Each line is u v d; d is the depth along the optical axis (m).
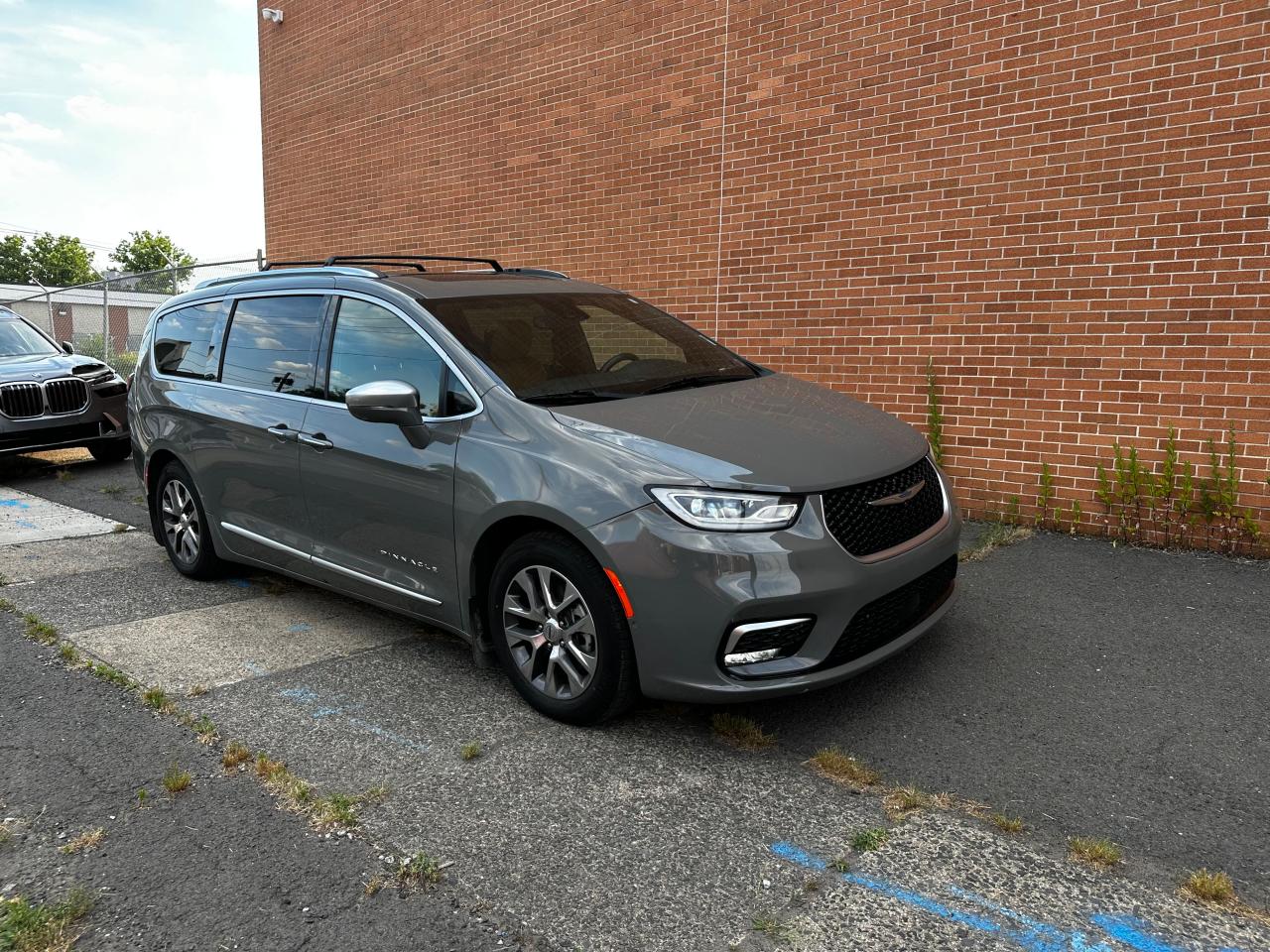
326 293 4.47
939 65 6.13
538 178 9.02
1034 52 5.71
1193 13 5.11
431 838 2.74
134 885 2.54
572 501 3.21
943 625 4.32
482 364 3.75
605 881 2.52
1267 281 5.02
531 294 4.46
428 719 3.53
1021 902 2.38
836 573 3.08
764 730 3.37
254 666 4.07
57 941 2.31
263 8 12.18
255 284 4.97
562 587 3.38
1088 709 3.46
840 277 6.83
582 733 3.39
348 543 4.16
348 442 4.03
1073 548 5.50
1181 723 3.33
